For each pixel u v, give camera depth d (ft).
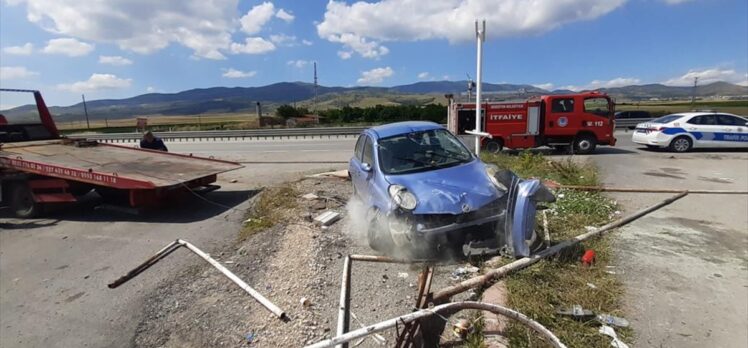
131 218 24.79
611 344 9.61
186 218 24.34
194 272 15.72
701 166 36.91
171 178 25.35
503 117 46.88
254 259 16.47
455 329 10.30
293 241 17.79
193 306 13.00
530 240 14.21
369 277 13.78
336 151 62.03
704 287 12.66
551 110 46.55
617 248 15.65
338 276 14.03
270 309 11.99
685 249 15.72
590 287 12.11
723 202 22.93
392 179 16.75
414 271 14.12
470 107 47.11
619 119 83.76
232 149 70.95
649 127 49.34
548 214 19.06
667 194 24.86
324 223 19.90
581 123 46.60
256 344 10.57
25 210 25.39
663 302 11.74
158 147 36.32
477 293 11.94
